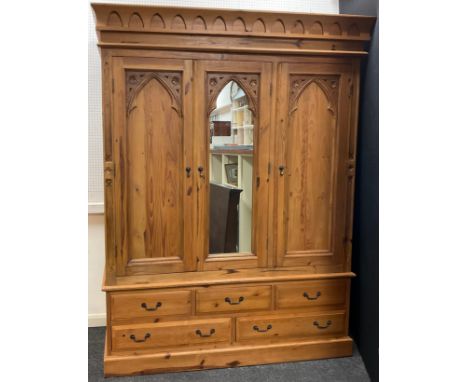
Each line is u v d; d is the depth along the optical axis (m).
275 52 2.22
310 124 2.35
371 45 2.31
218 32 2.15
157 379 2.21
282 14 2.19
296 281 2.39
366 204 2.43
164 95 2.19
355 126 2.38
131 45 2.09
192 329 2.29
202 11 2.11
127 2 2.65
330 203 2.42
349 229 2.44
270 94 2.27
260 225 2.35
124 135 2.16
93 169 2.75
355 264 2.61
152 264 2.25
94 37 2.66
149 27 2.10
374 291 2.29
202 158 2.25
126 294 2.21
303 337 2.43
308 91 2.32
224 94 2.24
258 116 2.28
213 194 2.29
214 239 2.32
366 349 2.39
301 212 2.40
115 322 2.22
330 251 2.45
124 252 2.22
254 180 2.32
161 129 2.21
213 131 2.25
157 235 2.26
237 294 2.33
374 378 2.24
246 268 2.36
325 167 2.39
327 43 2.29
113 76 2.11
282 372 2.30
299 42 2.26
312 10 2.88
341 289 2.45
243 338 2.36
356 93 2.35
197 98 2.20
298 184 2.38
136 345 2.25
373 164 2.31
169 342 2.28
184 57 2.16
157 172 2.23
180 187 2.26
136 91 2.15
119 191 2.18
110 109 2.13
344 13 2.82
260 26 2.20
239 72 2.22
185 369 2.29
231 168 2.29
